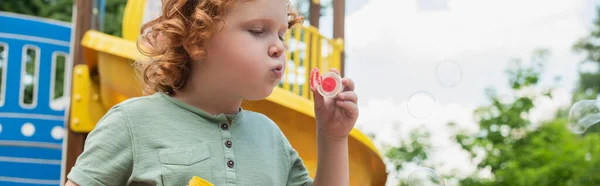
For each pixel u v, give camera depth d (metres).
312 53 3.93
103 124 1.16
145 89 1.33
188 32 1.17
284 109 3.30
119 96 3.53
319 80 1.29
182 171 1.12
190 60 1.20
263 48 1.16
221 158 1.16
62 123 4.39
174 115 1.17
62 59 9.68
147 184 1.12
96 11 4.07
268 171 1.22
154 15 3.72
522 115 8.64
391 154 9.30
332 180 1.31
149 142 1.14
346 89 1.31
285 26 1.20
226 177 1.15
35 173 4.29
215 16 1.15
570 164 7.72
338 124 1.30
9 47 4.36
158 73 1.22
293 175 1.32
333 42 4.16
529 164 8.03
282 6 1.19
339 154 1.32
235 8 1.15
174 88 1.21
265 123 1.30
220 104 1.21
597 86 14.76
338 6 4.40
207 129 1.18
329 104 1.30
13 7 10.10
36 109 4.36
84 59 3.97
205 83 1.19
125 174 1.13
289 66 3.80
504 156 8.25
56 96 9.41
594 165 7.71
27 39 4.40
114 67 3.28
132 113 1.16
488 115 8.70
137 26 3.75
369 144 3.68
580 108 2.64
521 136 8.52
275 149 1.28
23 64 4.38
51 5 10.21
